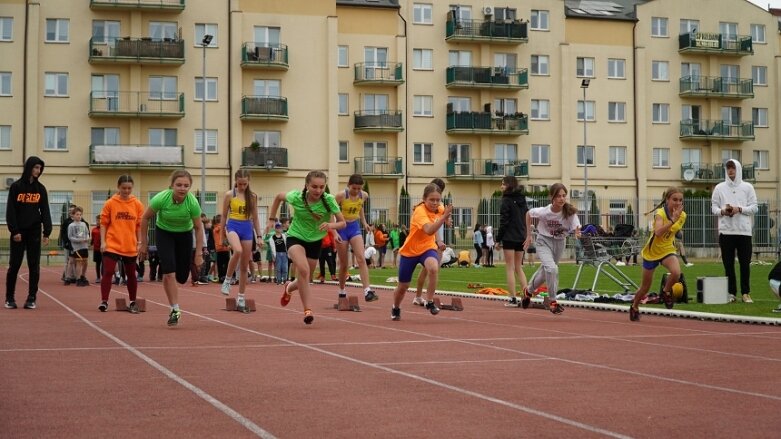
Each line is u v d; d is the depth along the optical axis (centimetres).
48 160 5291
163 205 1170
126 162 5316
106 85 5381
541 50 6188
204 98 4866
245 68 5525
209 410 620
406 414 611
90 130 5359
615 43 6325
